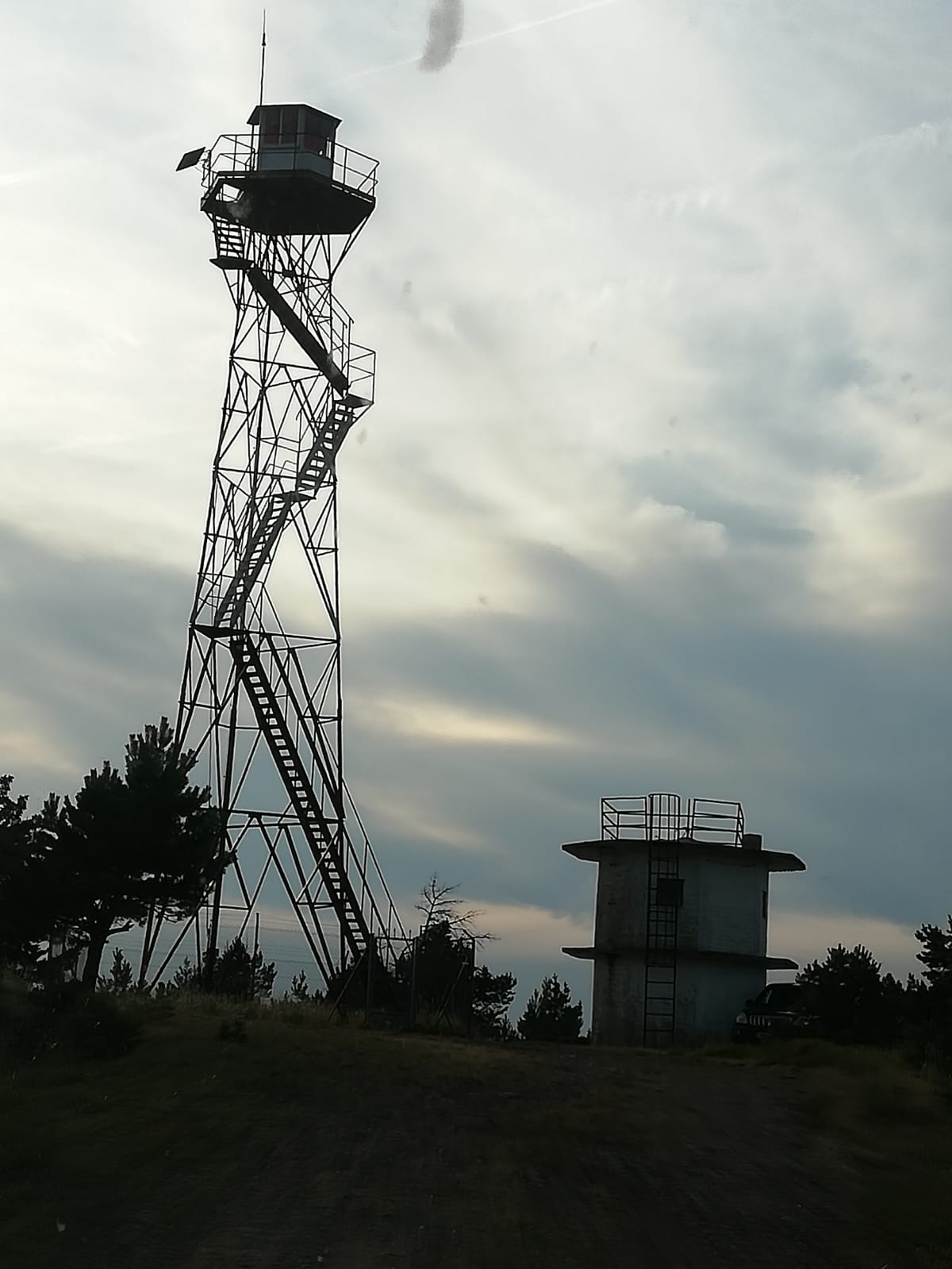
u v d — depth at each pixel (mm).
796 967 47875
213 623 37250
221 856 32656
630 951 47375
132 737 31672
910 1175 15805
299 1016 30641
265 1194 13289
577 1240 12039
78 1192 12930
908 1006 36938
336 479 39375
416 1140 16453
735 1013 46938
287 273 40031
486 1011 53281
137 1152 14852
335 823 37562
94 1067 20922
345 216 39656
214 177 39062
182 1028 25766
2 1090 17922
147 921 31312
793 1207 13875
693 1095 22016
